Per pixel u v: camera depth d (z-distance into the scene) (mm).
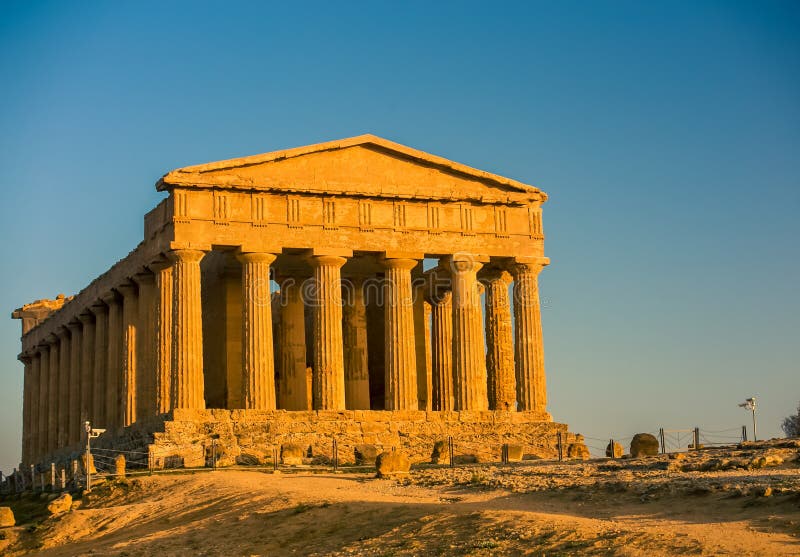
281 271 95938
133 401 91250
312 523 50781
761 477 49781
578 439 85500
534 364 89812
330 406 84688
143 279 90812
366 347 97875
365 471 68938
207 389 95750
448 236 88750
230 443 77750
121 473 70562
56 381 116875
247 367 83375
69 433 109625
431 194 88125
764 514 43125
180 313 82438
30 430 125312
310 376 106438
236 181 83750
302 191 85125
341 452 78125
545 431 85562
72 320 108750
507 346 93812
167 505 60156
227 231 83688
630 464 61125
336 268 85938
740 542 39125
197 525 54625
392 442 81875
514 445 74500
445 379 94938
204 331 97250
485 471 63250
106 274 98312
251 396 82938
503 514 46375
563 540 42125
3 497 80438
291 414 81562
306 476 65812
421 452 81562
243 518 53875
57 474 81125
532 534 43312
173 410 79688
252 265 84125
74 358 109062
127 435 86375
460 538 44625
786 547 38219
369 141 87062
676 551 39062
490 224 90062
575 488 52188
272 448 76938
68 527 60188
